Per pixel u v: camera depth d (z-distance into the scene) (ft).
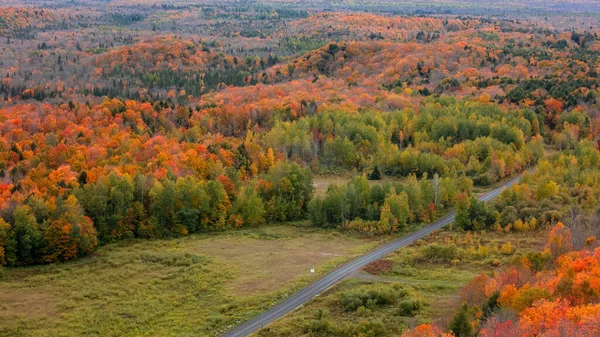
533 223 420.77
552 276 285.84
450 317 273.33
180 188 437.17
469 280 335.88
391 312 296.10
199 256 380.78
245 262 372.17
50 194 413.80
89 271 361.30
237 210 449.89
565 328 217.56
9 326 296.51
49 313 311.06
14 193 406.62
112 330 294.46
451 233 428.15
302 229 444.14
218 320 300.20
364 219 450.71
